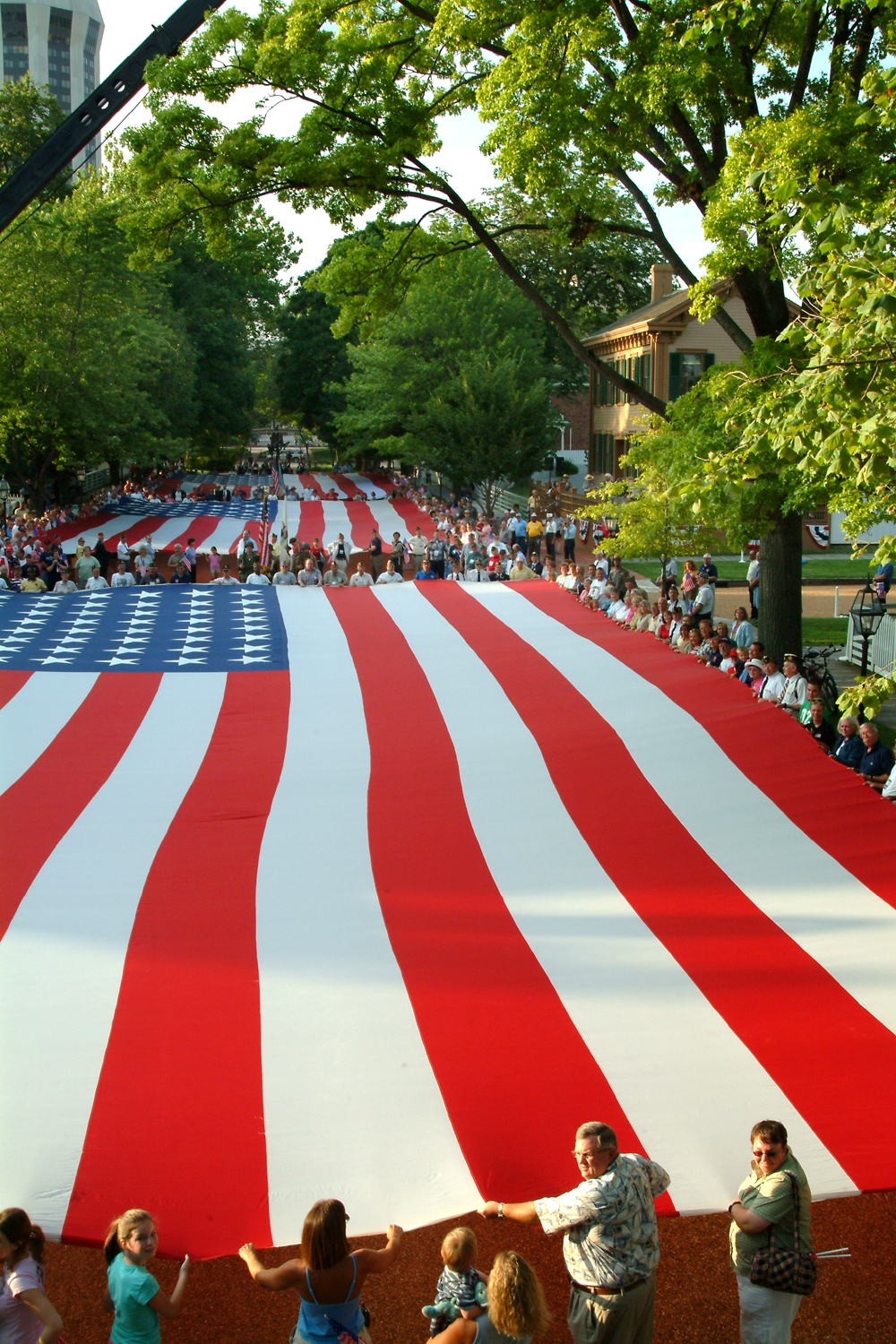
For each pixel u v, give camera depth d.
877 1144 4.91
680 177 15.11
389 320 42.59
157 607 13.03
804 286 8.09
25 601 13.34
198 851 7.28
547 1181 4.79
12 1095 5.10
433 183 16.16
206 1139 4.93
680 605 19.23
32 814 7.79
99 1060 5.33
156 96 15.56
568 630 11.58
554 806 7.79
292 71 15.17
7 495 42.50
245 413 70.75
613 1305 4.76
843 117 11.34
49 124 57.25
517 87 13.46
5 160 56.28
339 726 9.30
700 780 8.03
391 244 17.75
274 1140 4.94
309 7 15.41
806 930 6.33
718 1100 5.18
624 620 15.40
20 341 35.56
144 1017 5.64
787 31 14.12
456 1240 4.90
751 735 8.60
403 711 9.54
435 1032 5.58
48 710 9.76
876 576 20.02
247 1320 5.82
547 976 6.02
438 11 13.90
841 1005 5.74
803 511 12.45
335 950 6.23
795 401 8.96
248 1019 5.65
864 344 7.36
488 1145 4.93
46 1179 4.71
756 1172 4.84
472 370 41.50
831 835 7.29
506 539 33.25
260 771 8.48
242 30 15.23
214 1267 6.30
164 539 32.72
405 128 15.90
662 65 12.48
